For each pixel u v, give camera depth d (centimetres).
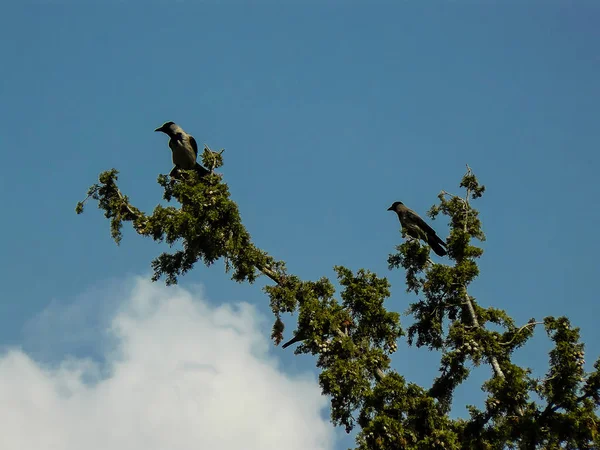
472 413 1579
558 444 1540
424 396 1487
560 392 1573
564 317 1656
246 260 1648
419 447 1417
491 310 1706
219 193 1645
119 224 1691
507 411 1565
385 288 1659
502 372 1609
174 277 1698
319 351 1562
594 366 1605
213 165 1717
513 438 1541
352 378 1499
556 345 1614
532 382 1600
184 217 1600
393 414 1476
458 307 1728
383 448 1404
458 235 1764
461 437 1521
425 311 1719
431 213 1895
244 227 1664
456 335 1623
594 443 1524
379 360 1559
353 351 1551
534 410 1577
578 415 1528
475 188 1902
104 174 1723
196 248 1648
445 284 1691
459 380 1620
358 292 1638
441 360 1622
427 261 1748
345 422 1507
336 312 1616
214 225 1644
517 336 1655
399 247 1752
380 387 1483
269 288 1627
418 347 1711
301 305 1619
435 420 1480
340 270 1683
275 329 1608
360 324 1625
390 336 1623
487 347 1606
